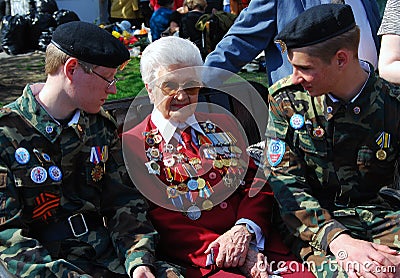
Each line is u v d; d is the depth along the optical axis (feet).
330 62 9.98
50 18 42.42
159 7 37.29
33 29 41.75
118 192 10.77
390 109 10.62
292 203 10.85
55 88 9.84
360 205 11.22
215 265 10.59
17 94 30.25
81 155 10.27
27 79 33.42
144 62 10.98
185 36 29.19
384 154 10.72
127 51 10.05
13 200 9.50
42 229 10.16
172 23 35.76
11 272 9.33
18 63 37.88
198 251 10.79
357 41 10.18
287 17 13.87
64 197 10.23
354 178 10.94
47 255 9.45
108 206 10.81
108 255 10.40
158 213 11.23
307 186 11.08
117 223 10.56
